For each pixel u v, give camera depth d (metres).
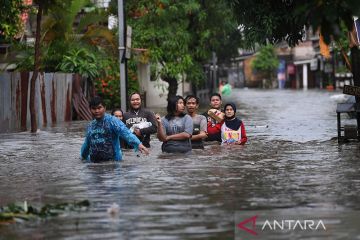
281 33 36.50
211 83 106.69
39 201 19.23
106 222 16.44
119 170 24.61
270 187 20.78
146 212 17.44
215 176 22.95
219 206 18.06
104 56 64.81
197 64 76.44
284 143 33.47
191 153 29.33
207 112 33.56
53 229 15.88
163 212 17.42
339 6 17.36
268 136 37.50
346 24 17.53
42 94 50.03
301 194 19.61
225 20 73.38
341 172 23.59
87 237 15.13
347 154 28.69
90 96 60.81
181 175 23.19
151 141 35.16
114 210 17.42
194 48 75.19
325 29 17.38
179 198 19.17
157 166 25.45
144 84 80.81
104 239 14.95
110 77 65.19
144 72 80.62
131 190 20.52
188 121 29.50
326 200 18.72
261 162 26.41
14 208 17.58
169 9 71.00
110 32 59.50
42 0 41.94
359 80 34.62
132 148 31.44
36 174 24.28
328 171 23.88
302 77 199.50
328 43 17.42
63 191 20.66
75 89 56.62
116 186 21.25
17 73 45.44
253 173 23.58
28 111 47.44
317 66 173.25
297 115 57.22
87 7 67.12
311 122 48.44
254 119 52.62
